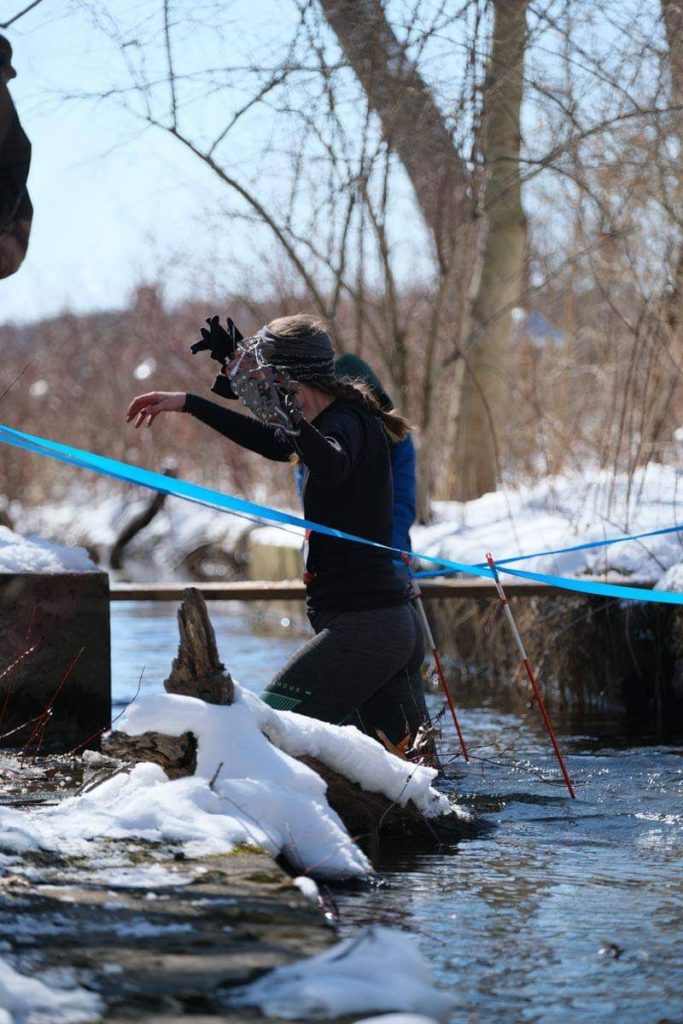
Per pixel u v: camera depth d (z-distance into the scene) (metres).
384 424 6.12
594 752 8.53
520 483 15.99
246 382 5.66
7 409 32.00
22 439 5.43
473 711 10.52
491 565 6.91
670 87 12.70
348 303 18.38
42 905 3.96
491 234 16.47
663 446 13.36
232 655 14.28
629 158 13.17
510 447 16.77
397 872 5.24
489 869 5.32
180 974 3.41
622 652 10.41
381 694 6.62
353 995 3.29
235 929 3.79
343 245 15.04
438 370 15.39
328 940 3.71
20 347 33.53
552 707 10.73
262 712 5.46
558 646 11.09
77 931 3.74
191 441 31.08
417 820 5.91
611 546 11.34
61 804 5.21
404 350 15.69
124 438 32.09
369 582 6.03
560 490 13.94
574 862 5.47
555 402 17.11
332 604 6.06
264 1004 3.22
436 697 11.31
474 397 16.72
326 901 4.71
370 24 12.40
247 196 14.02
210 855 4.54
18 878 4.22
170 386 31.20
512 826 6.24
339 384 5.97
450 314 17.02
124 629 17.17
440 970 4.00
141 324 31.56
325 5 12.29
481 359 16.70
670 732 9.39
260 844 4.73
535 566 11.37
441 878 5.15
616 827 6.22
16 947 3.59
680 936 4.36
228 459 28.12
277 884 4.24
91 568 8.60
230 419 6.32
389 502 6.09
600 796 7.01
